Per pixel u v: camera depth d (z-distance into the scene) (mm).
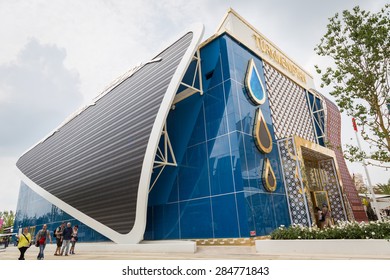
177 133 18859
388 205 32688
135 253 15102
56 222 31422
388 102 10422
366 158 10297
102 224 19125
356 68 10680
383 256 8789
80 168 22766
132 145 17516
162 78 17688
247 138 16094
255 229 13961
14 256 18562
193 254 12688
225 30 17812
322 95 27875
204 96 17812
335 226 11203
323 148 20844
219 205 15148
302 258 9195
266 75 20750
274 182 16562
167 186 18438
